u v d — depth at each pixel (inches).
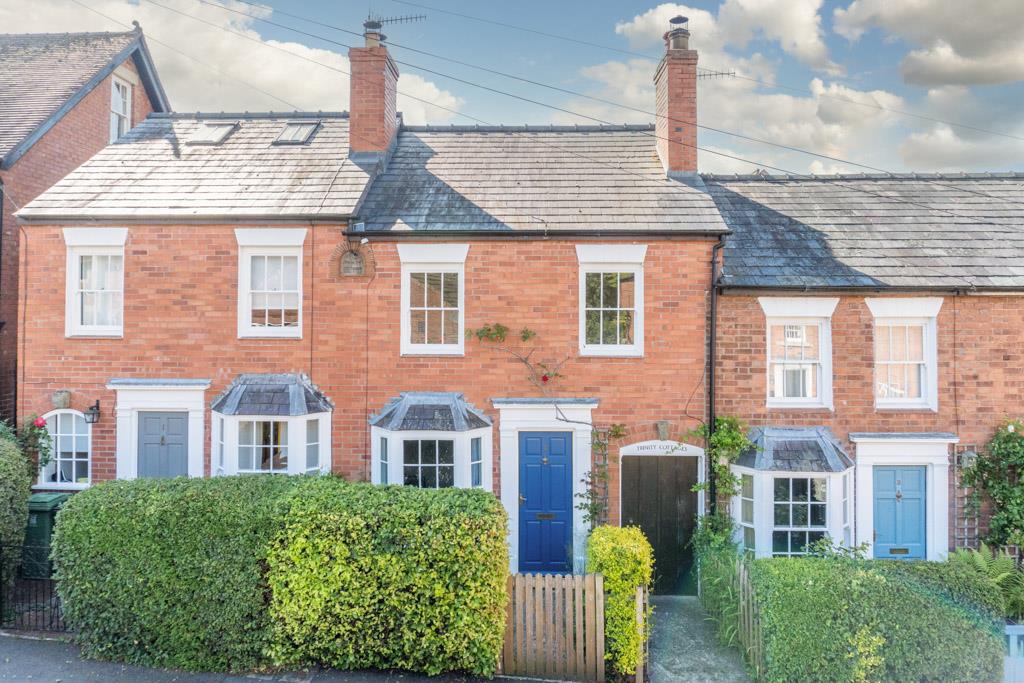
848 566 277.6
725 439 379.9
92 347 404.2
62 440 409.4
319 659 275.4
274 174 442.6
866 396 394.0
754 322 396.2
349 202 408.8
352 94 464.8
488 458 391.5
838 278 394.0
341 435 398.9
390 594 265.9
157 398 400.5
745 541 378.6
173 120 522.3
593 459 391.5
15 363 466.3
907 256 412.8
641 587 289.3
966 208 459.8
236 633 269.9
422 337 405.1
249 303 407.5
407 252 401.1
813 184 490.6
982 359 396.5
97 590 276.7
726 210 459.8
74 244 406.3
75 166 529.7
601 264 400.8
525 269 399.2
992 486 384.5
